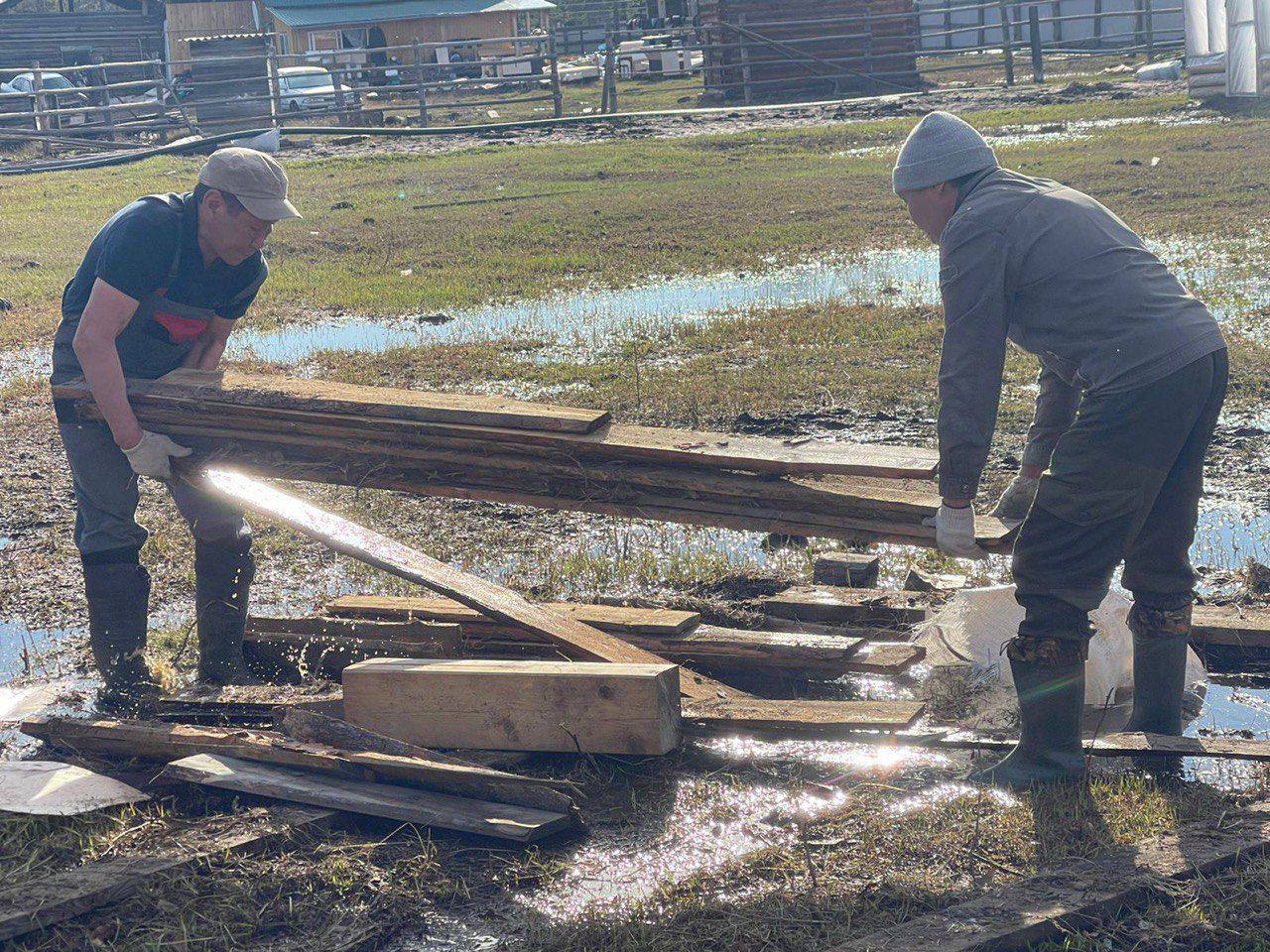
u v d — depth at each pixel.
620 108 33.00
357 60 38.84
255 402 4.26
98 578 4.46
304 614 5.29
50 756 4.04
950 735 3.81
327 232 17.14
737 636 4.53
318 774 3.65
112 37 44.59
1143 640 3.84
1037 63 31.34
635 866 3.28
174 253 4.21
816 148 23.48
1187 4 24.52
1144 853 3.13
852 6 31.72
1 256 16.25
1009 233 3.44
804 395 8.43
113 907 3.10
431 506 6.77
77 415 4.36
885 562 5.68
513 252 15.21
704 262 13.99
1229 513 6.01
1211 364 3.42
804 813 3.49
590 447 3.98
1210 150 18.45
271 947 2.98
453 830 3.43
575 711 3.77
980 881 3.12
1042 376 4.09
